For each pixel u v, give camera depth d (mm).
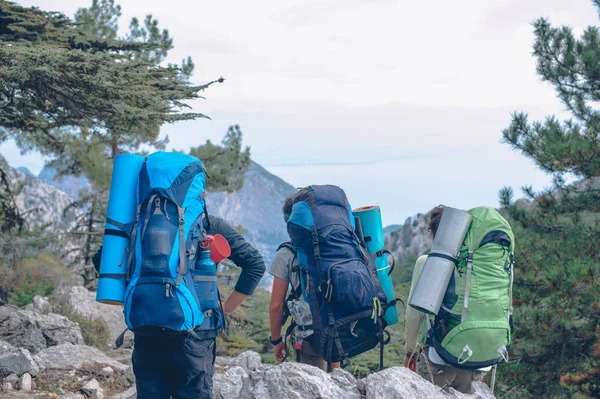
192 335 3312
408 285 20672
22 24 11812
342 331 3992
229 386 4609
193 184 3430
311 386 3916
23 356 6254
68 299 13336
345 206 4277
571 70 14047
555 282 11555
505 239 4090
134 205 3453
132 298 3186
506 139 13000
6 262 17078
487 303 4020
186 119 10734
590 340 11891
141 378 3434
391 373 3941
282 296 4207
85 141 20906
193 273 3330
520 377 12000
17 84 9484
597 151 12094
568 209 12672
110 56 10125
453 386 4320
